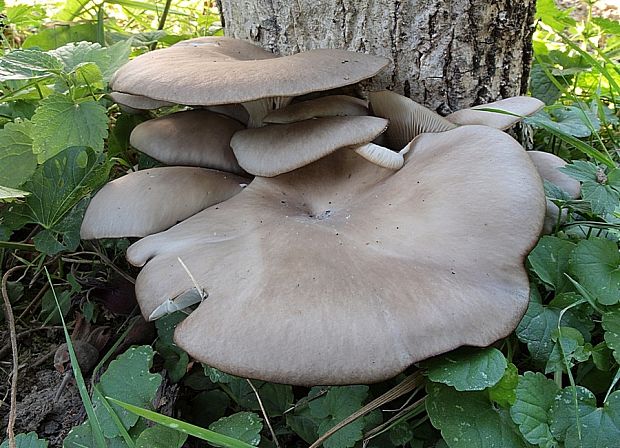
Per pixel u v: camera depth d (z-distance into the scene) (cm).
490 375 18
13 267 28
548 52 41
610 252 22
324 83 22
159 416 18
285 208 24
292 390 23
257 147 23
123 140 32
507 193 20
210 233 22
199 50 25
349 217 22
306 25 28
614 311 21
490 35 27
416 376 20
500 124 25
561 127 30
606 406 18
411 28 27
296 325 18
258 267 19
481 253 19
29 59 27
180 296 20
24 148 27
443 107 28
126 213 23
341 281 19
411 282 18
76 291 27
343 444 20
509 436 18
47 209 26
